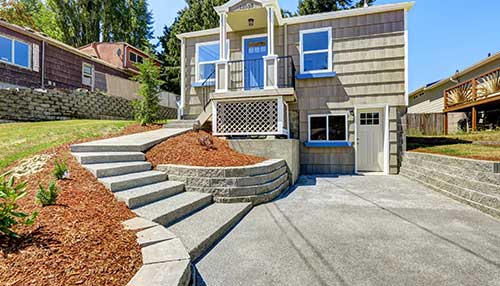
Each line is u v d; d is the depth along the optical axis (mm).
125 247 2209
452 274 2309
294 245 2943
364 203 4691
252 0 7977
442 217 3887
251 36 9297
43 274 1734
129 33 28031
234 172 4488
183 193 4387
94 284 1708
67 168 3924
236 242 3039
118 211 3088
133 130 7574
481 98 9430
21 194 2270
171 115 15242
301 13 19688
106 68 16109
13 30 11172
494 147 6352
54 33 23641
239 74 9367
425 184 6148
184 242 2746
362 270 2389
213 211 3916
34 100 8930
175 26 22547
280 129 7418
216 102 7918
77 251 2035
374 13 8094
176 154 5445
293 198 5098
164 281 1745
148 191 3760
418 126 12680
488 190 3998
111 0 26094
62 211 2695
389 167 7949
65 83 13398
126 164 4551
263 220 3807
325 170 8422
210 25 20484
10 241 2037
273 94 7387
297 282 2207
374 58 8094
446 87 13977
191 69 10047
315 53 8672
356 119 8297
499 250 2781
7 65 10945
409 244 2945
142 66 8688
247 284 2186
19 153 4887
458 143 8094
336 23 8430
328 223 3658
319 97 8539
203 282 2217
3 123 7891
